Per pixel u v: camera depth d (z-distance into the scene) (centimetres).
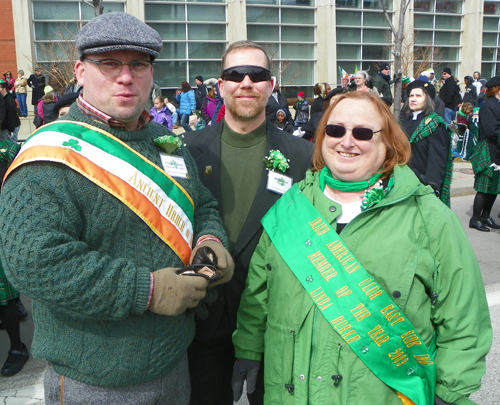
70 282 138
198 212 197
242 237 228
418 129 465
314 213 183
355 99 178
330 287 170
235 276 227
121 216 157
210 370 235
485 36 2423
